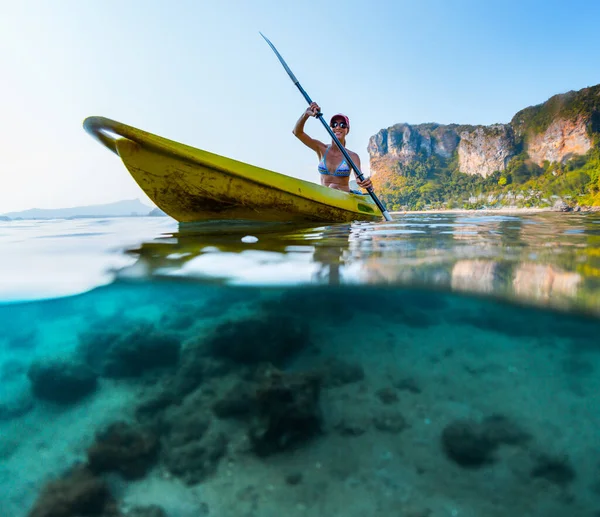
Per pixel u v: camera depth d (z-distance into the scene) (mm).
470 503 851
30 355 1473
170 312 1741
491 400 1117
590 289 1358
